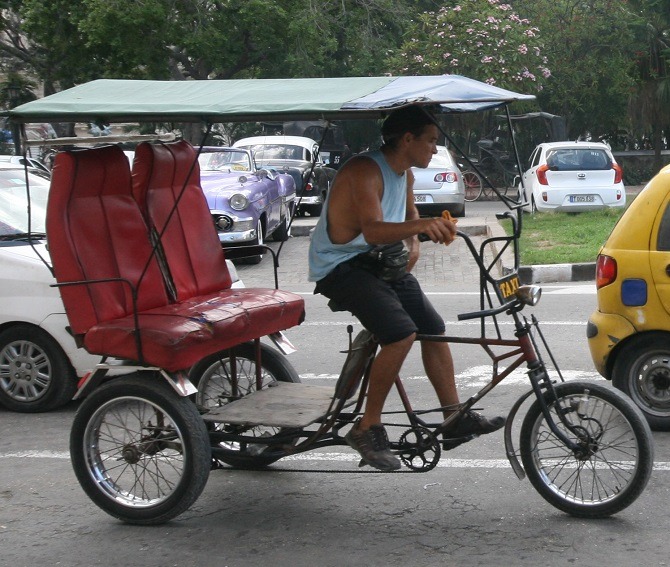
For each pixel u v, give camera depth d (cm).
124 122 537
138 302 552
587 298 1161
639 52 3203
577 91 3259
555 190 2012
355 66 3238
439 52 2972
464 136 2975
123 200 564
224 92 528
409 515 516
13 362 743
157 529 510
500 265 1383
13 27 3400
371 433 499
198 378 611
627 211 660
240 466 559
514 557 456
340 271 494
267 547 480
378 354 494
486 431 501
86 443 519
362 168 486
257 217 1545
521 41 2938
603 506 494
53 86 3406
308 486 566
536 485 508
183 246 600
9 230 779
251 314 555
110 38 2848
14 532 511
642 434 478
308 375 833
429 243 1722
